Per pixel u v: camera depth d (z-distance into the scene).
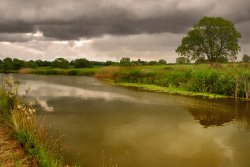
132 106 15.84
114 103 16.88
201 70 24.61
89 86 28.67
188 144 9.30
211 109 15.07
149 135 10.16
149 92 22.70
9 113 9.45
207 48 54.34
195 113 14.00
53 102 17.06
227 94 20.69
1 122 9.25
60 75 57.09
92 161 7.78
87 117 12.83
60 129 10.70
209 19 53.59
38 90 24.17
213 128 11.25
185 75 25.66
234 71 22.22
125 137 9.89
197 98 19.11
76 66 81.12
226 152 8.65
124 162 7.80
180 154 8.45
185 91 22.86
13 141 7.56
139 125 11.52
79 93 22.11
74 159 7.84
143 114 13.66
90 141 9.37
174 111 14.51
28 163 6.27
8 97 10.74
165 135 10.20
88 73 58.91
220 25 52.97
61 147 8.65
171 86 26.00
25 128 7.72
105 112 14.02
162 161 7.93
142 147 8.94
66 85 30.09
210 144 9.32
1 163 6.14
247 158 8.20
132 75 33.03
